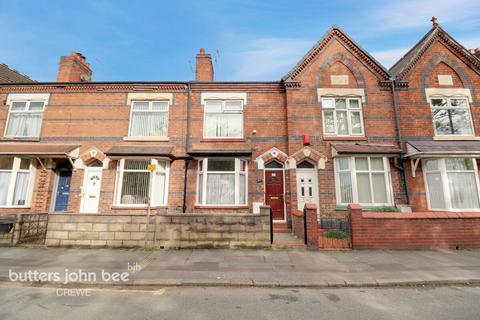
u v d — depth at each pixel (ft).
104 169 38.17
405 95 39.99
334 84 40.57
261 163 38.78
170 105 41.39
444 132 39.24
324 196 36.42
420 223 26.43
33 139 39.83
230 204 37.88
